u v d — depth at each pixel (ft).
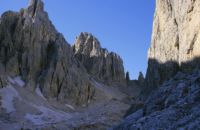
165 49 229.86
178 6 212.64
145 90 265.75
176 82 150.30
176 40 211.20
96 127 291.58
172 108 123.95
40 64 529.86
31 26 548.31
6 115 368.89
